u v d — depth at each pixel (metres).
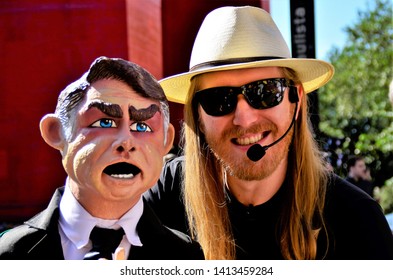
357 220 2.47
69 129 1.76
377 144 10.52
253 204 2.60
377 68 12.27
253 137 2.48
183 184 2.77
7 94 3.60
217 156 2.56
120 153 1.72
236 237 2.62
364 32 12.76
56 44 3.59
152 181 1.80
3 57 3.60
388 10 12.62
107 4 3.59
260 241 2.60
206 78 2.57
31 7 3.58
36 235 1.78
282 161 2.59
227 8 2.64
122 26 3.60
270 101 2.48
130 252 1.84
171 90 2.84
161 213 2.79
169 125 1.92
